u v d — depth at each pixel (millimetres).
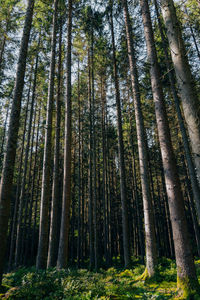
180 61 4586
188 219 23703
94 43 17906
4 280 6516
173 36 4828
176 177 5562
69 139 10992
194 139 4016
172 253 19422
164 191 21062
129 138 21500
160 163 20094
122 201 12406
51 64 11906
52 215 10742
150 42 7215
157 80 6750
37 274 6488
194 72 10102
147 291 5516
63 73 17031
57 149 12469
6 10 13453
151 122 16797
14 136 6512
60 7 14000
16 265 15562
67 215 9844
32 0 8180
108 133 20984
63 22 14383
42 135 26016
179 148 15250
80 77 21500
